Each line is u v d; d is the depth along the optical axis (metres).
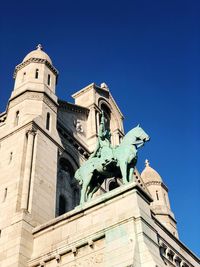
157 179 47.81
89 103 44.84
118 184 39.97
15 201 26.66
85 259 22.12
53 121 33.81
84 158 38.34
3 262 23.95
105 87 50.72
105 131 28.28
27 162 28.88
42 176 29.08
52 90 35.97
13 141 30.95
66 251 23.03
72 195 34.84
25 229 25.17
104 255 21.47
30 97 33.62
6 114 34.62
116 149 25.92
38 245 24.77
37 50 38.38
